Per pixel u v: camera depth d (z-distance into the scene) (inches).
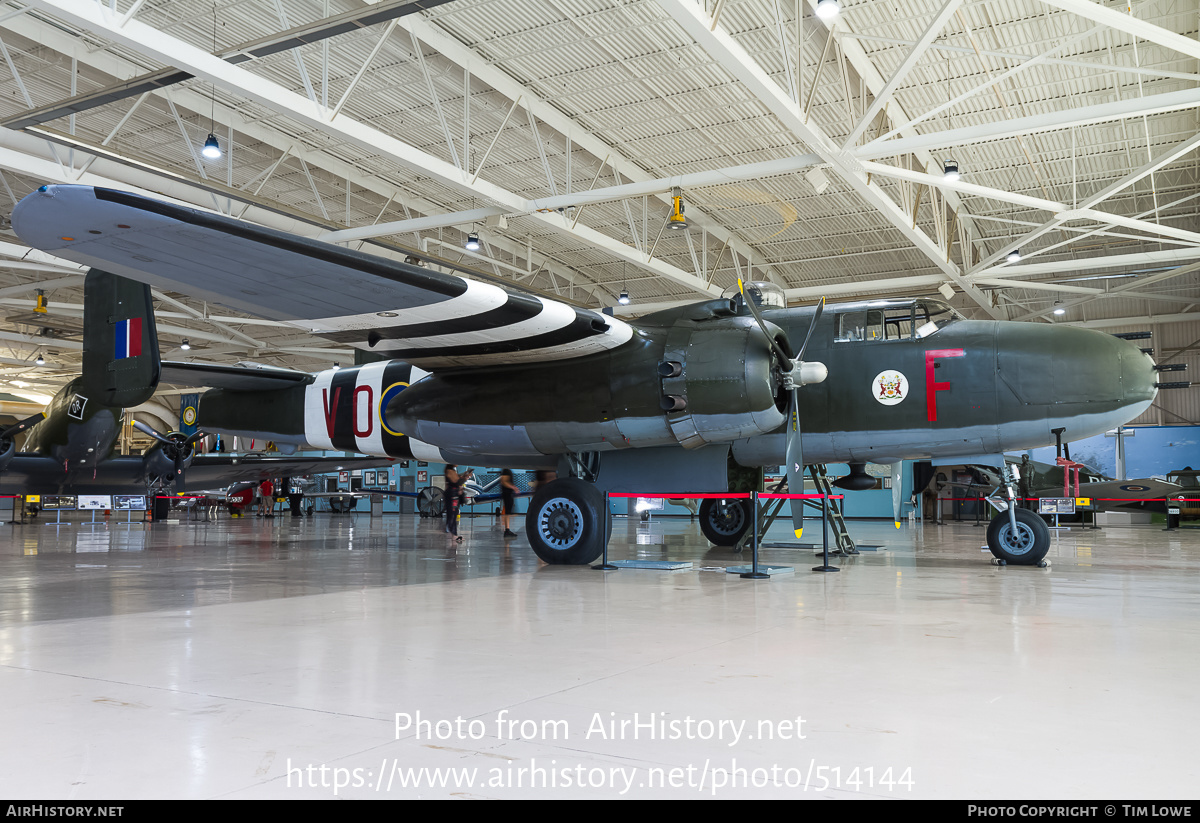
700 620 223.0
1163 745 112.7
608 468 402.0
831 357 388.2
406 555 462.0
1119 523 1006.4
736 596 274.8
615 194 622.8
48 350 1517.0
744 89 611.8
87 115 657.0
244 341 1333.7
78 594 283.6
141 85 472.7
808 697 138.8
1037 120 487.5
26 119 512.7
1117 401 345.1
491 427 397.4
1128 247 940.6
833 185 773.3
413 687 146.3
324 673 157.6
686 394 350.0
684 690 143.9
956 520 1031.6
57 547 532.4
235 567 386.9
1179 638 194.7
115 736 117.0
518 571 364.8
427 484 1339.8
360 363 546.0
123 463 724.0
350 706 133.3
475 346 363.6
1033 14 510.9
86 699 137.8
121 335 512.7
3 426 676.1
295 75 601.9
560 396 378.9
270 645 187.2
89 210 227.8
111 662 168.2
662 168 751.1
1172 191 791.7
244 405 555.8
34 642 191.5
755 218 864.3
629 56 571.5
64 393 689.0
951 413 365.7
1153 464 1112.2
